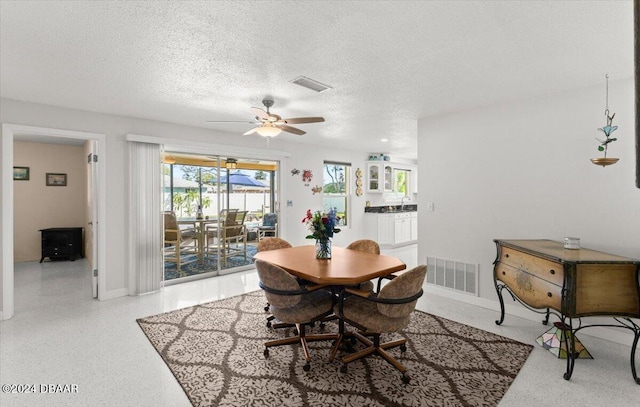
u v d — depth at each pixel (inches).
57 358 96.3
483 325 121.7
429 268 163.5
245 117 159.3
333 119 167.0
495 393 79.5
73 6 66.2
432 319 127.6
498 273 119.6
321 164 254.4
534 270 98.8
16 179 227.0
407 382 83.8
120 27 74.7
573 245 100.6
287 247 146.9
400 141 237.0
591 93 114.0
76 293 159.6
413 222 322.3
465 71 101.9
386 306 84.3
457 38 80.5
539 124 125.9
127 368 91.0
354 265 105.3
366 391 80.4
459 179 150.4
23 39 80.3
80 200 249.4
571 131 118.3
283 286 92.5
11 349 101.6
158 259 165.2
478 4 66.0
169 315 130.6
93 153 151.4
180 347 103.2
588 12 69.1
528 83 112.6
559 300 87.0
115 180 153.2
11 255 127.9
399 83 112.6
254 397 78.0
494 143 138.3
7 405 75.0
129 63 95.0
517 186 132.0
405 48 85.8
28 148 230.5
